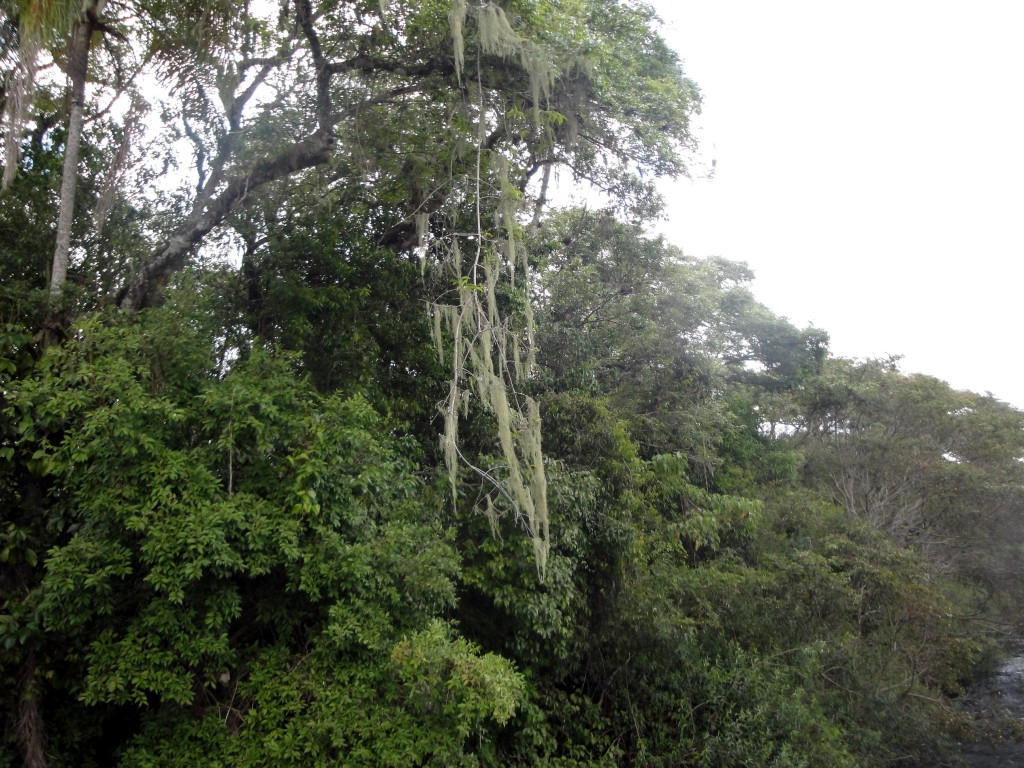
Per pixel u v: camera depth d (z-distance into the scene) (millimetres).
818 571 13242
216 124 10766
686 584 12203
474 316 10578
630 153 12227
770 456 21031
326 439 7398
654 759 10664
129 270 9773
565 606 9828
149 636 6617
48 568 6645
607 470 11758
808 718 11000
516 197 10242
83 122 9922
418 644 7254
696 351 16828
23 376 7992
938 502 23781
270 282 10297
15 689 7102
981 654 17875
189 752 6852
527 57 10000
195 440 7445
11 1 8641
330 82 11281
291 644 7695
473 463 10750
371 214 11914
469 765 7746
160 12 10078
